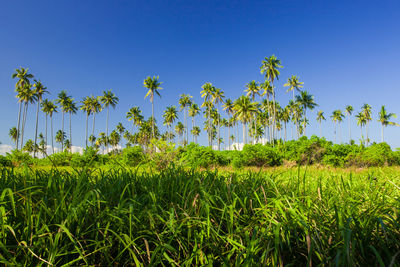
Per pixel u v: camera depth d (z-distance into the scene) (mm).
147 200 2199
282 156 23109
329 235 1590
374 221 1570
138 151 18812
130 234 1517
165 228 1729
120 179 2574
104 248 1539
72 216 1599
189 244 1703
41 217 1682
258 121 66938
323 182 3016
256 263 1417
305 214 1756
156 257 1574
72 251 1440
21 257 1495
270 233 1571
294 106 62062
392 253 1468
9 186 2158
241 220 1868
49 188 1898
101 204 1979
